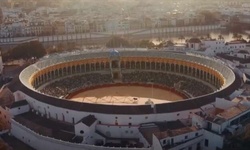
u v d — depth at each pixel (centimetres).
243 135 14562
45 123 18512
